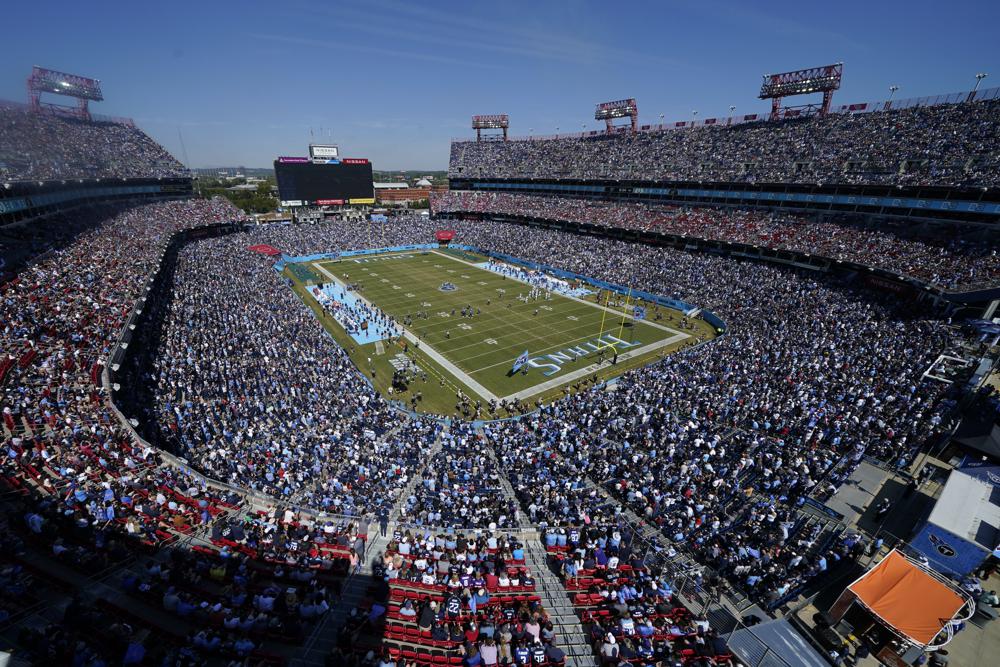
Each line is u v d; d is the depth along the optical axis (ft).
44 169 211.41
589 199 350.43
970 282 153.38
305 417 104.06
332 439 94.68
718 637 50.93
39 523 53.01
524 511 75.46
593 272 257.75
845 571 64.80
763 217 247.91
